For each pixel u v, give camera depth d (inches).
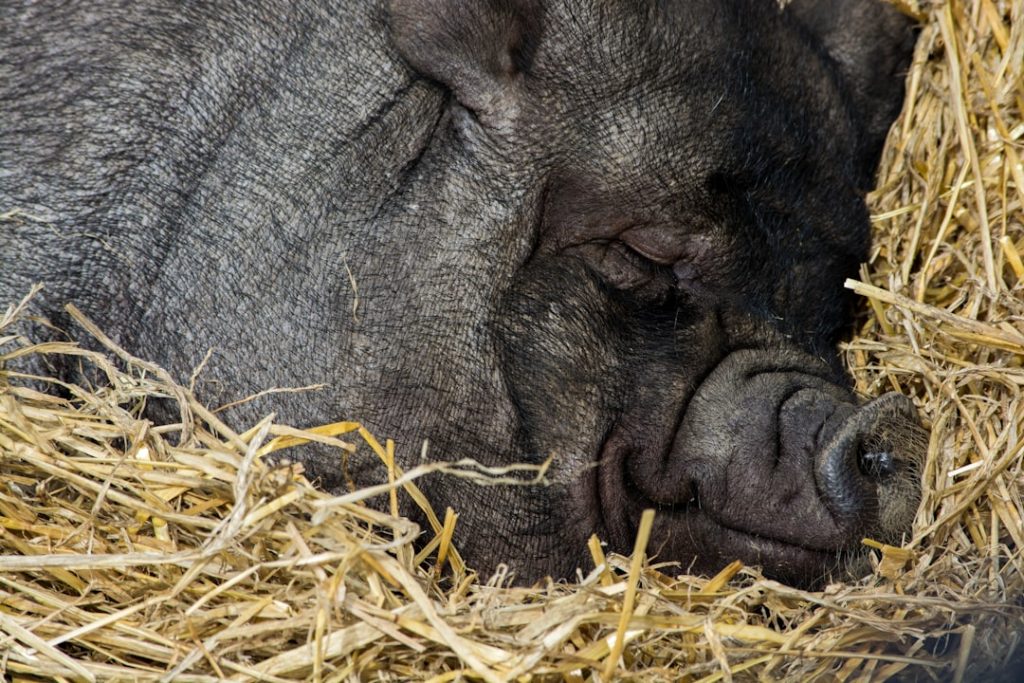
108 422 370.9
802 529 402.3
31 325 369.4
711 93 405.1
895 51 534.9
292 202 374.9
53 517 358.0
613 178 398.3
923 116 538.3
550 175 396.2
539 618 336.5
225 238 373.4
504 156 388.8
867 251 482.0
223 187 374.0
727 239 419.8
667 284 422.9
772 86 430.9
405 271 381.4
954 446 431.2
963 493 409.7
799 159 438.3
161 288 373.1
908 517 406.6
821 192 450.3
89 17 371.9
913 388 481.4
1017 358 447.5
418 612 331.9
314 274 375.2
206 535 346.0
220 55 374.6
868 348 489.1
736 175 417.7
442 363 383.6
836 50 526.0
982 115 525.7
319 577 327.3
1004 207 489.1
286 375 374.0
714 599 370.0
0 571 344.5
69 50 370.3
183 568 344.5
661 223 411.2
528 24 380.2
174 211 372.8
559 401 398.9
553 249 408.2
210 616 332.8
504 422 391.5
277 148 375.6
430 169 387.9
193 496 360.2
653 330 419.2
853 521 397.1
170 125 371.9
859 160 487.5
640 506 416.8
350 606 327.3
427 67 381.1
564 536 406.6
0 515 354.6
